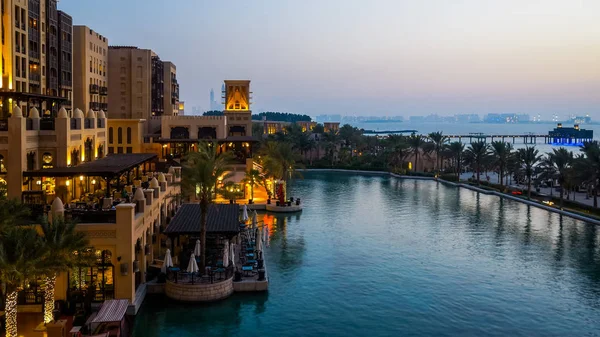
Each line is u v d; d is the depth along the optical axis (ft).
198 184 124.98
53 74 230.07
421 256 164.76
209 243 151.43
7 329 82.07
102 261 106.22
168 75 404.16
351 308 117.19
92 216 105.60
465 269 150.71
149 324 105.70
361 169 464.65
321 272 144.77
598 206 266.36
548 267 153.99
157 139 280.31
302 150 492.54
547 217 242.37
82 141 157.99
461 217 239.30
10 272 77.25
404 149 448.24
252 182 254.27
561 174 284.82
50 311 91.15
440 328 106.73
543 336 103.65
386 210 256.32
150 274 124.06
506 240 190.29
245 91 368.48
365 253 167.43
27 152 132.05
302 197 298.15
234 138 299.79
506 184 359.87
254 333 102.53
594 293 130.21
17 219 93.40
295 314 112.98
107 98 332.39
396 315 113.29
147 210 126.52
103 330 90.84
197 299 115.14
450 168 472.85
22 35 191.42
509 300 124.26
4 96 155.43
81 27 280.72
